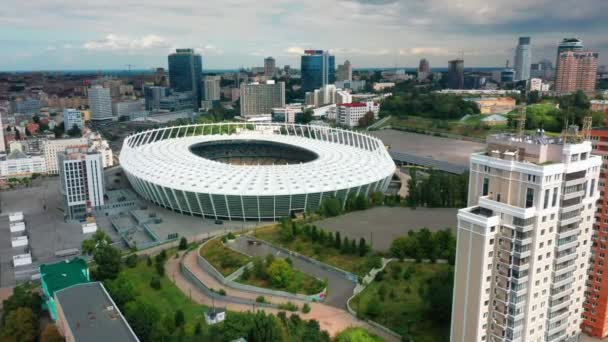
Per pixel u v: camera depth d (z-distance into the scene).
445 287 193.88
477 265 151.50
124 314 195.88
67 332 173.38
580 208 156.50
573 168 148.38
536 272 151.12
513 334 152.25
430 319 192.50
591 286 187.38
